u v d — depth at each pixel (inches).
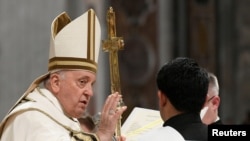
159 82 305.7
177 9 1120.8
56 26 364.2
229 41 1170.6
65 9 848.3
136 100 1095.0
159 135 297.6
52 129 339.9
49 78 356.5
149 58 1100.5
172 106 304.0
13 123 344.5
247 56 1191.6
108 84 941.8
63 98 350.0
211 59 1154.0
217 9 1163.3
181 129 299.3
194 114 303.7
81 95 349.1
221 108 1176.8
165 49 1104.2
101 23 951.6
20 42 815.1
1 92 810.8
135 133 380.8
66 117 351.6
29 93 358.0
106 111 335.9
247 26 1192.8
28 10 819.4
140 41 1097.4
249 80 1186.6
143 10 1100.5
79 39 351.9
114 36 363.9
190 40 1128.2
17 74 811.4
